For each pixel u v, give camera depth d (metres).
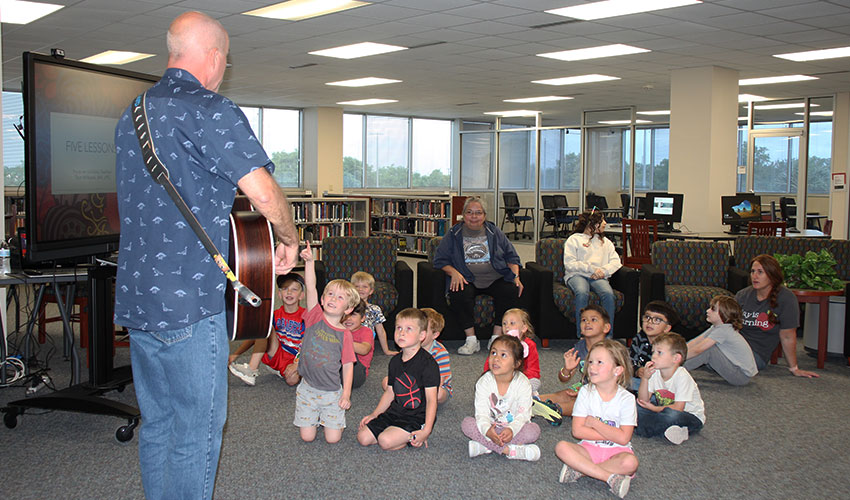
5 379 4.39
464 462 3.25
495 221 15.50
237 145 1.73
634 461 2.96
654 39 7.76
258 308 1.96
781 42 7.88
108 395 4.17
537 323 5.70
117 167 1.86
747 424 3.83
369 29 7.36
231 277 1.80
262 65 9.80
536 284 5.71
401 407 3.44
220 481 2.98
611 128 13.36
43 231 3.45
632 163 12.87
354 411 3.99
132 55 9.05
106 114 3.83
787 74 10.19
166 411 1.92
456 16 6.73
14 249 4.28
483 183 15.77
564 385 4.57
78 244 3.66
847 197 11.41
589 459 2.96
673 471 3.17
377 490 2.92
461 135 16.09
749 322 4.89
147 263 1.77
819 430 3.74
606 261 5.75
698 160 9.62
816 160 12.86
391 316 5.58
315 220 11.02
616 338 5.58
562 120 18.38
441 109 16.03
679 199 9.07
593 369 3.02
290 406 4.06
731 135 9.80
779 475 3.14
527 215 14.93
